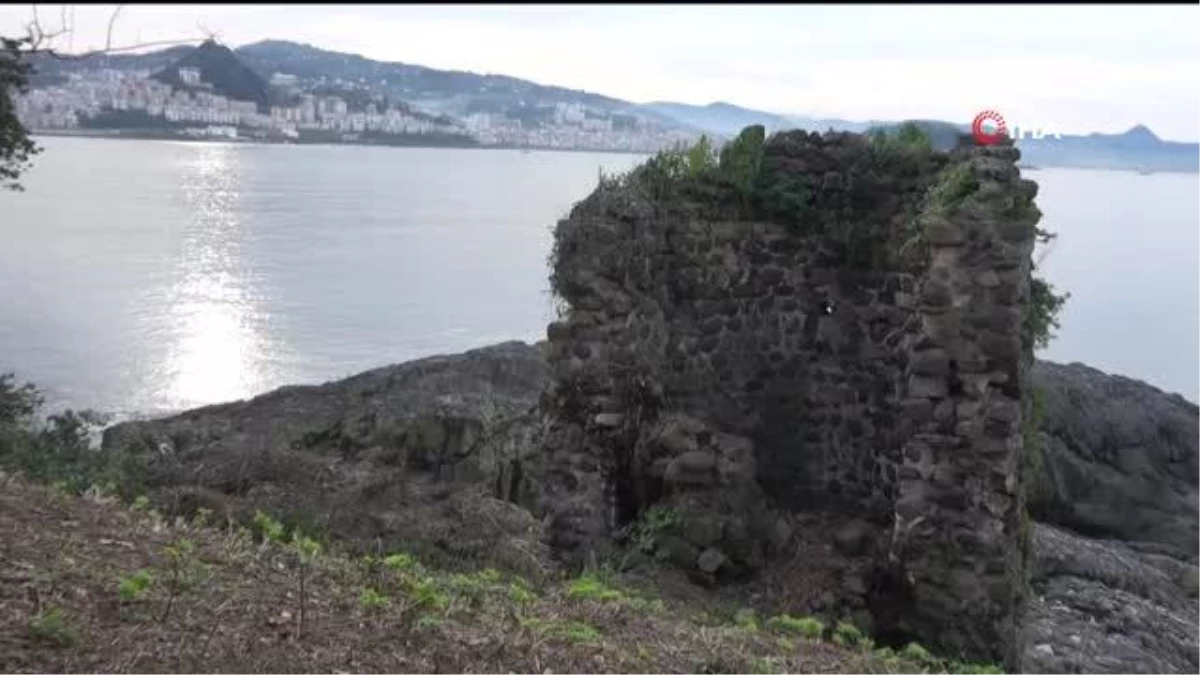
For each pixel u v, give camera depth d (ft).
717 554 35.42
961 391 32.81
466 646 20.25
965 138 37.86
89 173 497.87
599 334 36.50
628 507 36.88
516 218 328.49
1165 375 131.54
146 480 42.63
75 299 170.81
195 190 410.11
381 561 25.55
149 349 134.62
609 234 36.73
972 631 32.50
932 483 33.12
